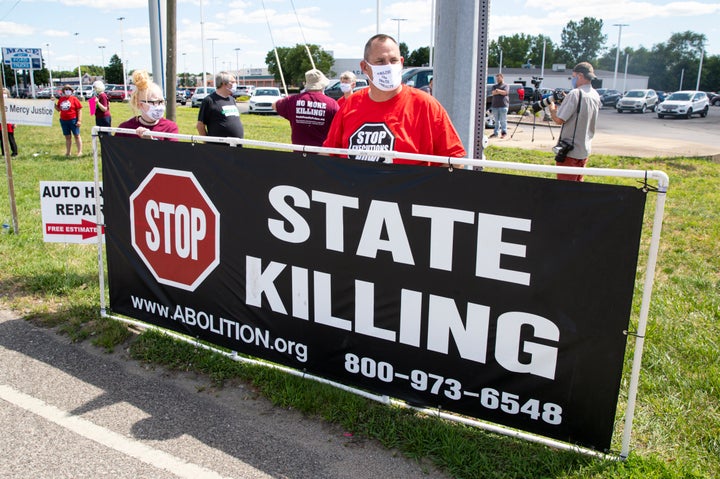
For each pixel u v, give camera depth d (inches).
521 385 113.0
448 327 118.0
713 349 152.9
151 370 151.3
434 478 109.7
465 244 112.9
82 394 139.5
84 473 110.5
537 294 108.0
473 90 162.9
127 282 171.8
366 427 123.0
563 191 102.5
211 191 145.6
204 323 156.3
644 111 1579.7
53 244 252.8
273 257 138.4
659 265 228.8
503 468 110.3
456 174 111.0
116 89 2454.5
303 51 2652.6
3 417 129.0
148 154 156.3
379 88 128.3
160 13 314.0
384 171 118.6
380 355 127.7
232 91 280.7
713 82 4640.8
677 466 108.4
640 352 104.0
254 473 111.0
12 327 176.6
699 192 376.5
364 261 125.0
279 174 133.1
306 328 137.3
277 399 134.2
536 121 975.6
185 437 122.3
